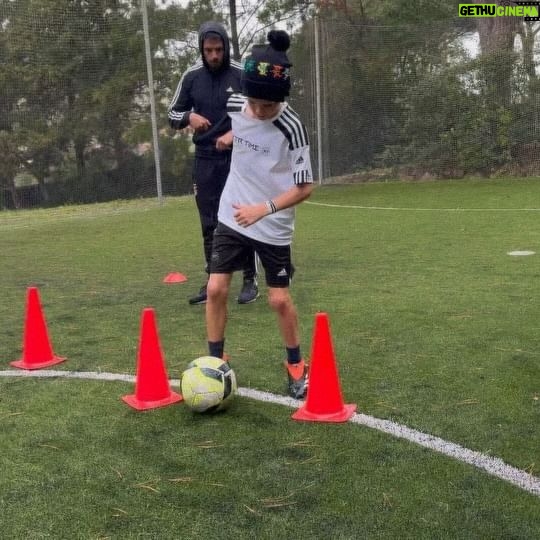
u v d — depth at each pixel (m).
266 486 2.25
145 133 14.78
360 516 2.05
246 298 4.96
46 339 3.70
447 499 2.14
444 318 4.33
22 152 14.14
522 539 1.92
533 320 4.21
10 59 13.74
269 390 3.16
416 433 2.63
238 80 4.78
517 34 16.36
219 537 1.96
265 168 3.05
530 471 2.31
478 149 16.56
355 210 11.24
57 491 2.26
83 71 14.35
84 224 10.81
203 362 2.93
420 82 16.78
